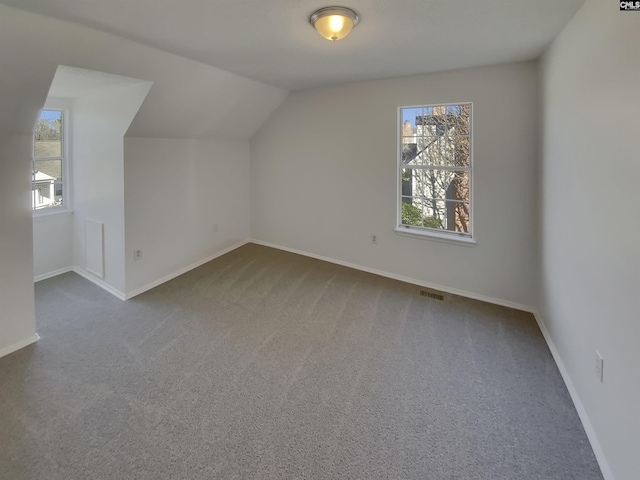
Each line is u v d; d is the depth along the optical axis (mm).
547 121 2693
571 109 2139
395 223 4031
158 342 2740
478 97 3277
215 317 3166
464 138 3543
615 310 1543
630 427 1397
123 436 1829
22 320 2633
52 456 1698
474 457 1718
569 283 2207
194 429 1884
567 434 1854
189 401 2096
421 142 3801
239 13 2033
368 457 1720
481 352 2631
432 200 3836
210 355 2578
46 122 3900
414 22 2184
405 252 4012
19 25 1962
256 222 5445
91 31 2242
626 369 1436
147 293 3674
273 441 1812
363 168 4184
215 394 2160
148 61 2754
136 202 3572
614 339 1551
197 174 4387
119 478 1588
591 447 1764
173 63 2922
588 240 1878
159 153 3807
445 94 3445
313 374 2369
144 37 2410
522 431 1878
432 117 3701
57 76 2820
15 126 2410
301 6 1944
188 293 3682
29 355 2537
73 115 3889
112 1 1858
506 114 3166
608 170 1625
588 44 1867
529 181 3131
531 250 3209
